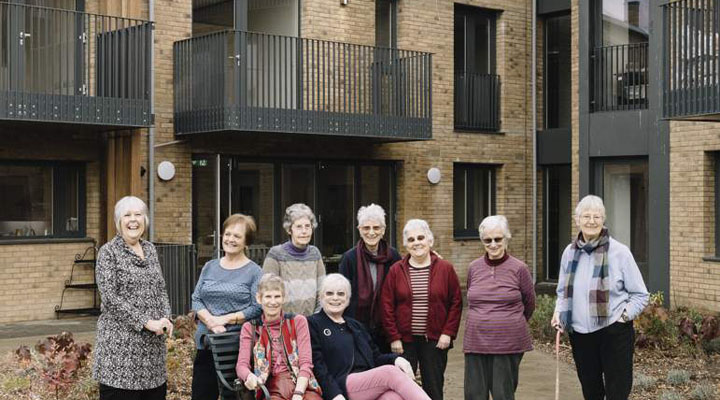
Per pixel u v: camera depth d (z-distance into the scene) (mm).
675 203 13906
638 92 15531
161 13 14234
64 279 13680
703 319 11055
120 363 5773
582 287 6867
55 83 13469
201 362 6562
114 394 5812
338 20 15883
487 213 18406
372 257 6996
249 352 6156
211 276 6480
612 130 15273
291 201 15719
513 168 18344
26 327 12703
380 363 6586
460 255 17734
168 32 14312
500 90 18234
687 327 10539
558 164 18375
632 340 6863
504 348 6777
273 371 6172
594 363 6938
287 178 15680
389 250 7090
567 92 18375
